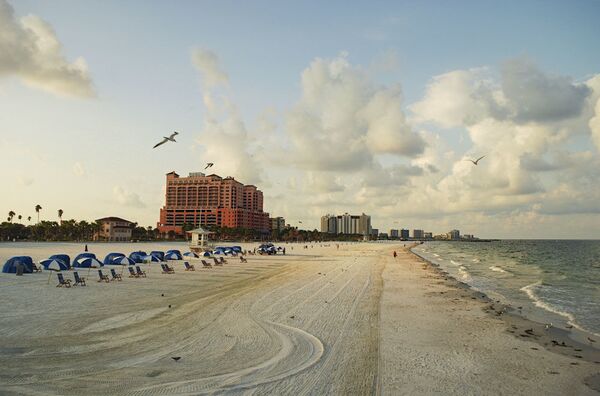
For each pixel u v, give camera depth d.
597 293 35.94
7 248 94.88
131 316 20.86
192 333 17.70
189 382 12.10
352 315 22.83
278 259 73.06
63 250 86.00
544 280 47.28
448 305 27.59
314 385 12.31
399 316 23.16
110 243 144.62
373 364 14.48
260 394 11.48
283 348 15.89
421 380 13.14
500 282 44.38
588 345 18.41
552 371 14.60
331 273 47.41
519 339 19.00
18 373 12.41
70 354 14.40
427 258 96.06
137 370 12.96
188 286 32.78
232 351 15.29
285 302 26.12
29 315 20.45
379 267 59.91
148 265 51.66
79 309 22.31
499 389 12.73
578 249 182.75
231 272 45.62
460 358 15.66
